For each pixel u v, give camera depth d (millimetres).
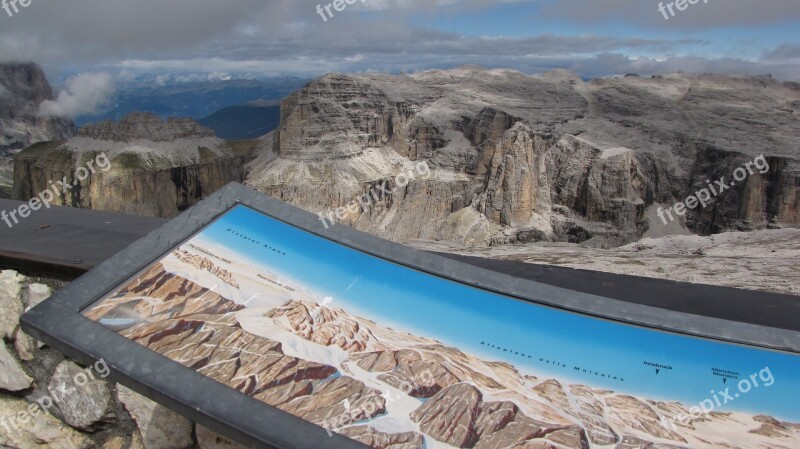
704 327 5328
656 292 7473
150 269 5582
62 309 4969
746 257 20422
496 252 26281
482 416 4297
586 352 5020
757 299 7324
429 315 5348
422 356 4832
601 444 4133
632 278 8031
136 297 5215
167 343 4719
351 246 6230
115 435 6508
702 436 4238
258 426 4031
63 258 6691
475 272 5965
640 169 174125
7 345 6891
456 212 173625
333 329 5059
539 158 173625
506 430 4195
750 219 159250
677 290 7570
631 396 4582
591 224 164375
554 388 4617
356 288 5617
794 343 5172
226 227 6355
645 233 165000
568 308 5531
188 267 5648
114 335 4750
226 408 4160
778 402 4559
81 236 7688
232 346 4750
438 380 4598
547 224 166625
